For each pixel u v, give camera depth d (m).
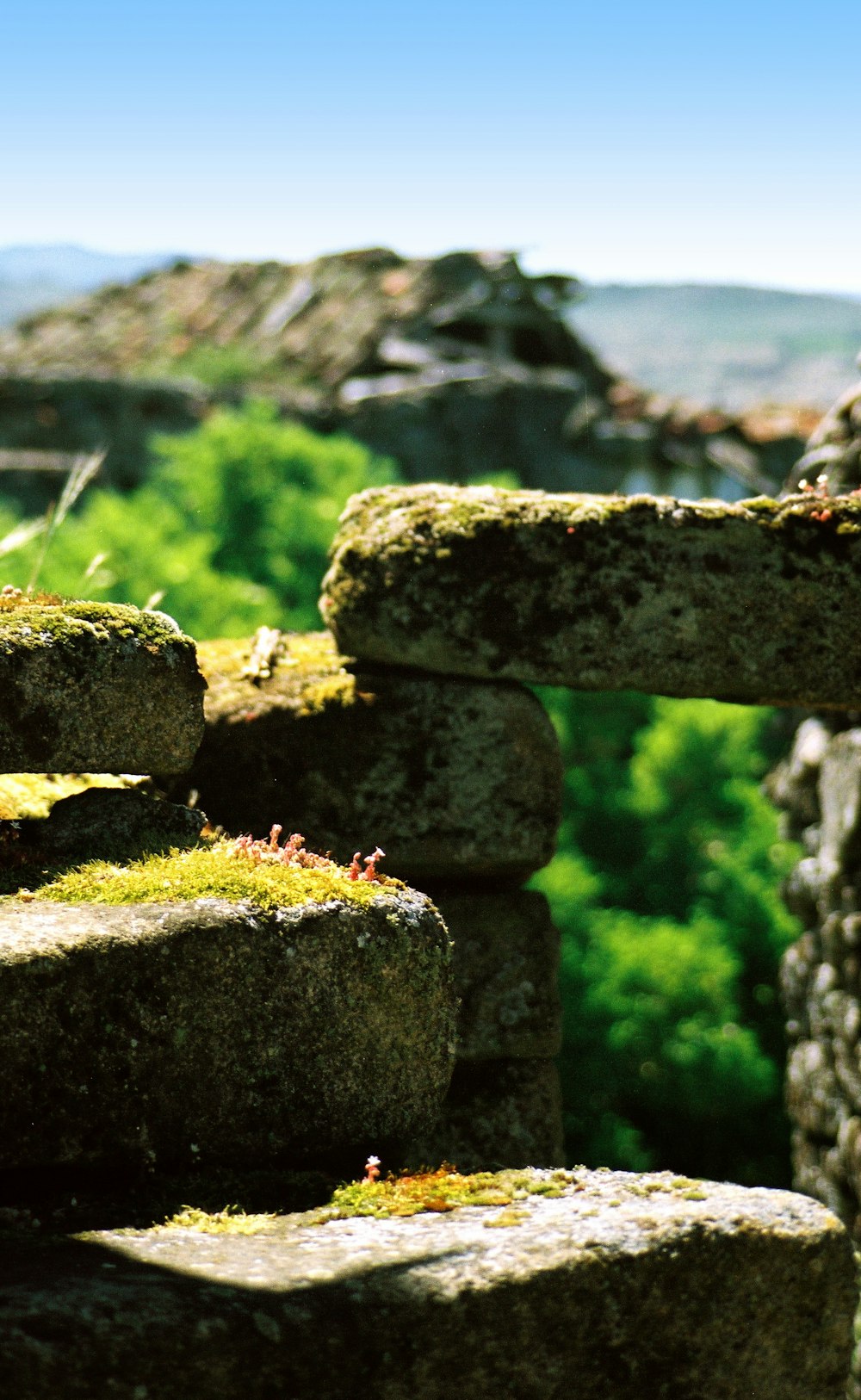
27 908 2.00
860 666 2.92
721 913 9.02
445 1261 1.75
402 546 2.89
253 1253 1.78
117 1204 1.93
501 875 3.06
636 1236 1.82
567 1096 8.20
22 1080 1.87
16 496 12.33
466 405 13.77
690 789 9.17
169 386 12.60
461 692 2.93
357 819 2.92
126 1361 1.54
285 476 8.05
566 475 14.36
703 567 2.87
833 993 4.02
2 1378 1.47
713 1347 1.84
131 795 2.39
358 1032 2.11
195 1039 1.98
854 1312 1.95
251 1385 1.60
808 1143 4.24
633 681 2.87
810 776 4.25
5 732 2.16
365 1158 2.15
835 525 2.94
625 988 8.28
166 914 1.99
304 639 3.20
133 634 2.28
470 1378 1.71
